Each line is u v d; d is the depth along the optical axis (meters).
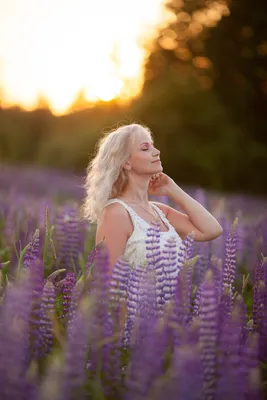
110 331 2.65
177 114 34.75
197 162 33.78
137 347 2.57
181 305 2.86
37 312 2.76
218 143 34.38
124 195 4.42
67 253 5.15
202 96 35.41
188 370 2.11
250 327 3.05
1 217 7.03
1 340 2.14
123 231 4.18
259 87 37.12
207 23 38.00
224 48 37.50
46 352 2.73
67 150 35.81
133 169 4.40
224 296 2.99
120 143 4.35
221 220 6.18
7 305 2.40
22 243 5.04
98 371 2.51
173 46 38.44
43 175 23.12
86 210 4.57
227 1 36.94
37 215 7.10
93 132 35.59
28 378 2.12
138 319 2.68
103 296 2.74
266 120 36.59
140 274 3.14
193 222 4.68
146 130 4.51
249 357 2.44
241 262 5.93
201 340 2.44
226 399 2.26
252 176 33.97
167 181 4.73
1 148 39.50
